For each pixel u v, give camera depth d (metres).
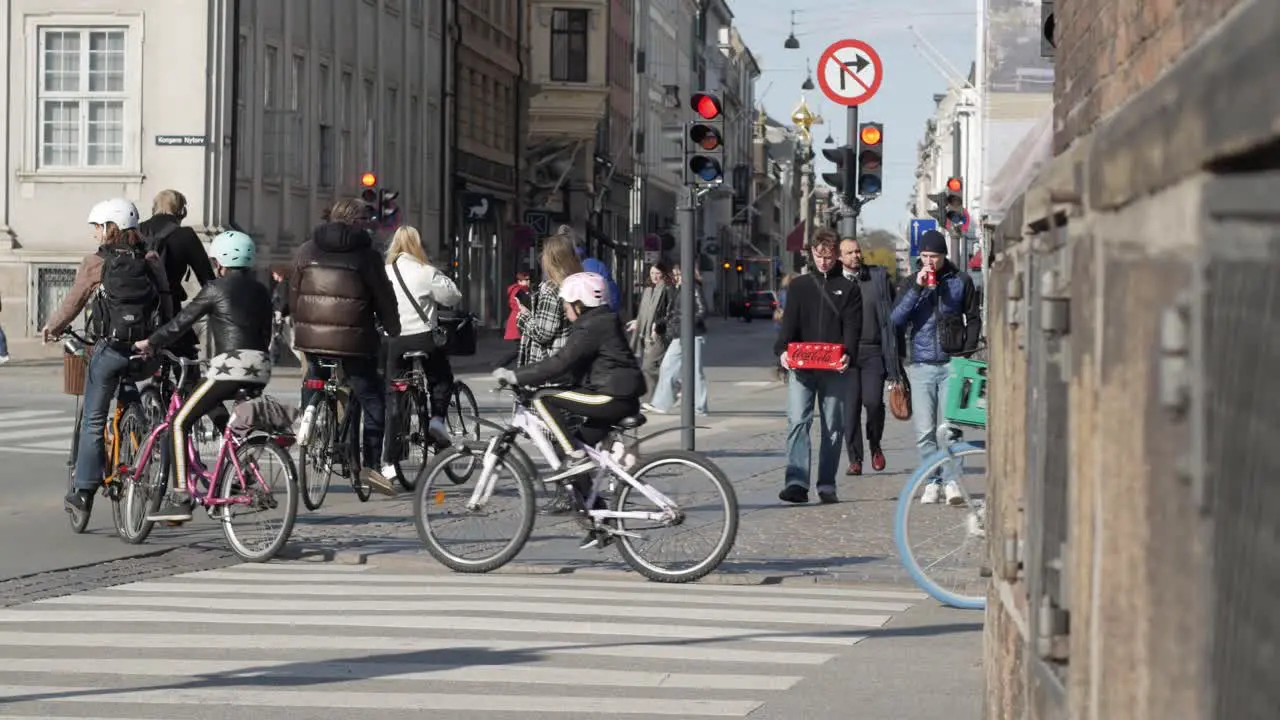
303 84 68.50
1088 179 4.29
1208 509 2.84
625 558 17.61
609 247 126.50
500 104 101.25
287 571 17.89
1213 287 2.76
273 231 65.19
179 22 59.81
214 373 18.83
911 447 34.09
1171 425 3.12
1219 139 2.63
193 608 15.41
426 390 25.33
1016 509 6.51
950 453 16.08
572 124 109.31
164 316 20.36
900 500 16.12
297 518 22.30
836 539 20.52
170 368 20.86
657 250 122.31
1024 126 17.08
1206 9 3.60
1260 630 2.54
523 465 17.84
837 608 15.82
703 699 11.91
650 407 42.97
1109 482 3.97
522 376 17.62
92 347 20.02
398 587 16.81
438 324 25.42
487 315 98.69
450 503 18.06
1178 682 3.08
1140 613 3.51
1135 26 5.35
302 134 68.19
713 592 16.81
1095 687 4.18
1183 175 2.94
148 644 13.69
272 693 11.98
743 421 40.84
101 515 22.16
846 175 32.84
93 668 12.75
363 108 75.81
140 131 60.12
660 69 163.62
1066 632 4.97
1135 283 3.55
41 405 41.91
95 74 60.44
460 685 12.30
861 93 32.84
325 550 18.97
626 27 138.75
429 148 86.56
